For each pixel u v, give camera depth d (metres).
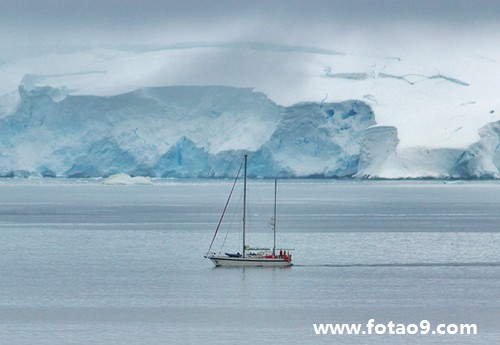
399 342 157.25
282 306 185.88
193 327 166.25
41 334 160.62
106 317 174.25
